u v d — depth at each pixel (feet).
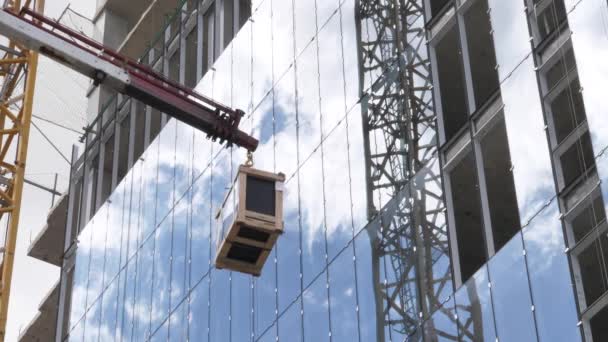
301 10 206.18
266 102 210.38
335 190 181.78
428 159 165.07
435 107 166.91
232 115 152.97
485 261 151.84
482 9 164.35
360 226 173.58
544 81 148.87
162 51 266.57
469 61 164.35
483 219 152.15
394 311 161.38
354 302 169.89
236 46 227.61
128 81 153.17
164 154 247.50
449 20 169.99
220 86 229.45
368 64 183.21
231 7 244.01
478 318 146.72
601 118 137.90
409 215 164.55
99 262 263.08
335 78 190.19
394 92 175.42
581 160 140.67
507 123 152.46
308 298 181.57
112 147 279.49
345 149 181.98
